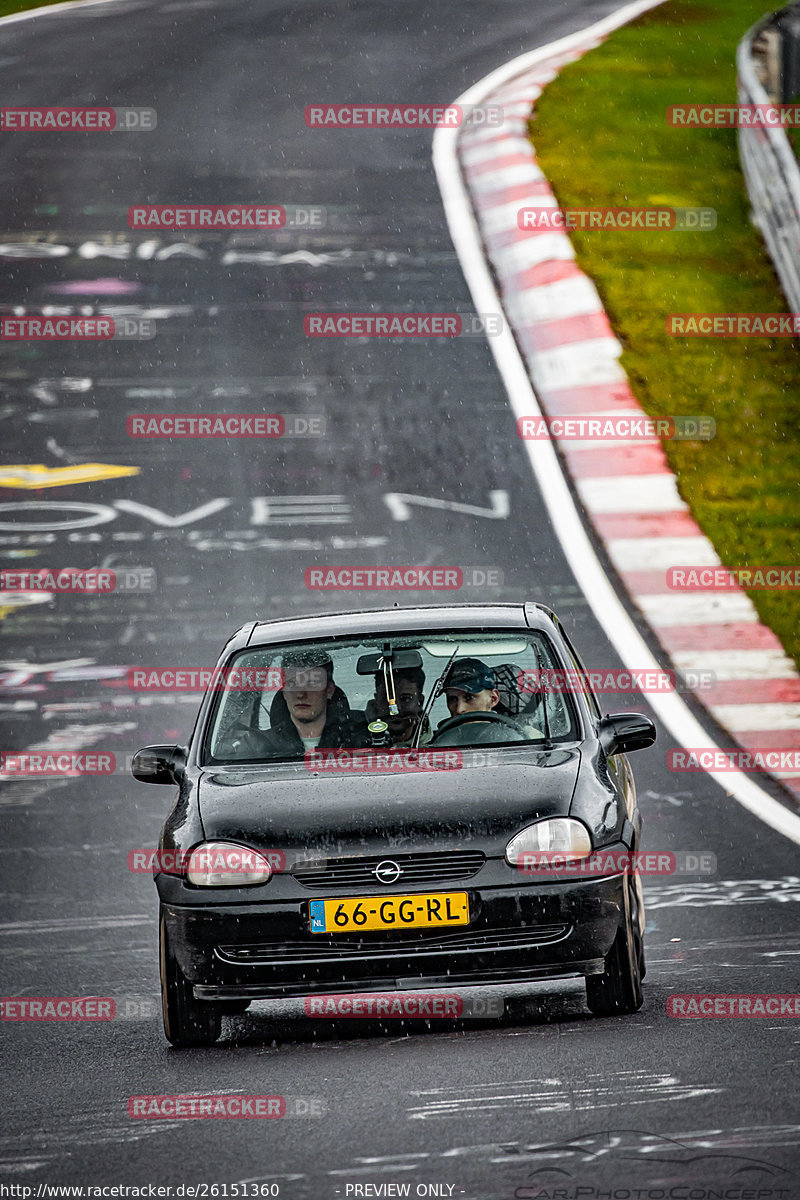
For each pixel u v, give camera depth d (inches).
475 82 4183.1
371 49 4603.8
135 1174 585.0
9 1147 635.5
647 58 4323.3
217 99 4215.1
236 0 5349.4
